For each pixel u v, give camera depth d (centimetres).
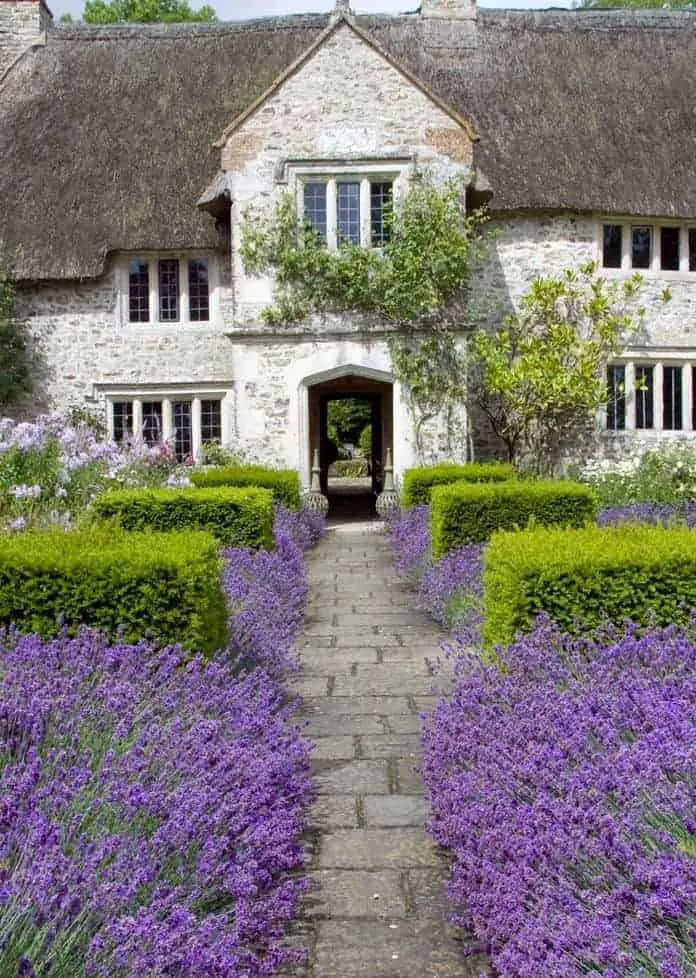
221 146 1460
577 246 1644
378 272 1448
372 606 891
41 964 202
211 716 397
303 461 1466
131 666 410
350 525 1611
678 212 1608
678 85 1805
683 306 1695
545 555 518
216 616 527
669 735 297
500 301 1639
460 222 1462
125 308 1664
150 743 327
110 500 931
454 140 1459
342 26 1459
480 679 436
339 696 589
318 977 283
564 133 1694
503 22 1892
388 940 304
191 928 239
